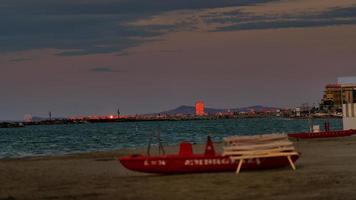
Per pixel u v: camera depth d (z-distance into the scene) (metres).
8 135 151.12
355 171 23.23
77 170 28.56
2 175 26.59
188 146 23.78
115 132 148.75
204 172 23.55
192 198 17.64
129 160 23.31
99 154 42.97
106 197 18.56
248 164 23.56
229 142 23.73
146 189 19.97
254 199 16.89
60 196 19.17
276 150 23.58
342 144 42.94
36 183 23.06
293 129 137.62
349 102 56.06
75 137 117.44
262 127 166.25
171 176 23.17
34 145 86.44
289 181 20.44
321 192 17.53
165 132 133.12
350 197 16.44
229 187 19.56
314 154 33.19
